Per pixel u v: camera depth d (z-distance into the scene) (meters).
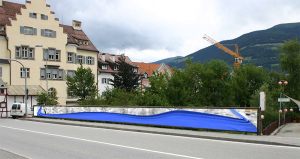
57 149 16.25
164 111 28.05
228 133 23.14
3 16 67.94
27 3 67.19
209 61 79.88
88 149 16.12
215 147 16.78
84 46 77.88
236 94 78.69
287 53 79.44
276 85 78.19
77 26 80.44
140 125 30.00
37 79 67.50
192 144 18.02
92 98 55.72
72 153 14.94
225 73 78.62
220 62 78.69
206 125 25.14
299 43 79.62
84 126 31.45
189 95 69.56
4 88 61.41
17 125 32.84
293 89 78.12
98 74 84.81
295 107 56.44
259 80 80.38
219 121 24.45
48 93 60.94
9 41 64.69
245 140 19.22
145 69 123.69
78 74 64.56
